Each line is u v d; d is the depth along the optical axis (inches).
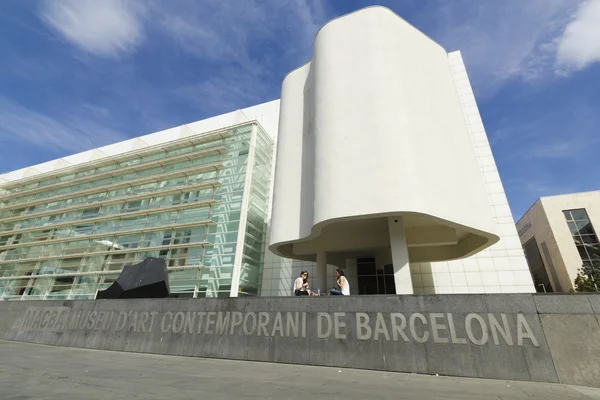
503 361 247.9
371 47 565.6
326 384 213.3
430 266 770.8
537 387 217.3
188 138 1098.1
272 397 174.1
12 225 1364.4
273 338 325.1
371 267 756.6
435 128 542.6
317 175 530.3
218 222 900.6
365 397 178.4
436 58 642.8
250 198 914.7
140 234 1010.1
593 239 1460.4
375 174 474.9
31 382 201.9
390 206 450.6
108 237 1061.1
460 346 262.1
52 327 477.4
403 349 275.3
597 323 238.7
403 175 464.8
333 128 535.8
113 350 404.2
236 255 815.1
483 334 260.4
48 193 1369.3
